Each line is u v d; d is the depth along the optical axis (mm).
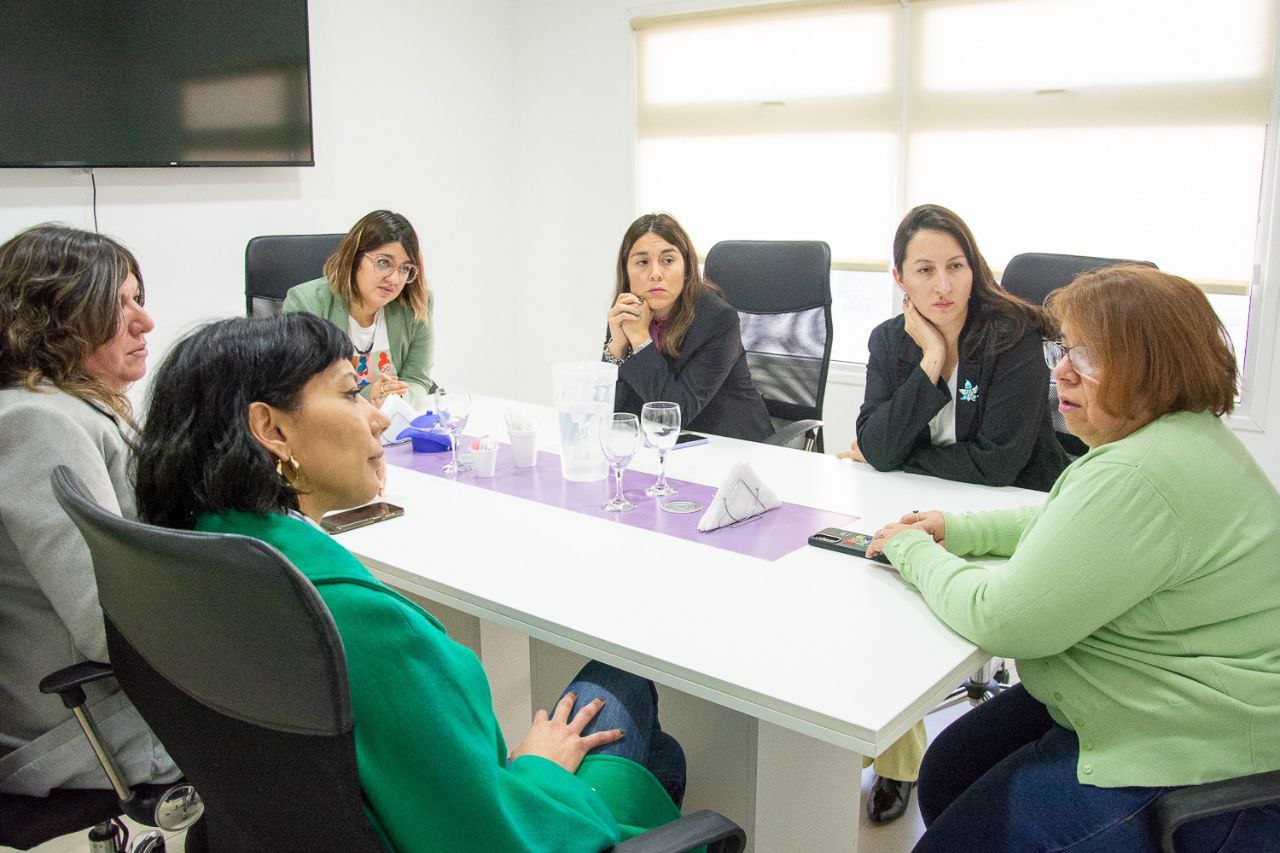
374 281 2861
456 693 976
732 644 1345
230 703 836
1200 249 3572
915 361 2174
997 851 1311
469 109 4781
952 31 3881
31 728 1499
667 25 4512
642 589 1534
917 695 1208
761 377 2961
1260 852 1200
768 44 4293
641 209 4797
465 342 4969
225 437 949
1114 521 1230
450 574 1601
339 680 771
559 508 1932
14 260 1502
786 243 2928
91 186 3439
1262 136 3400
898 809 2188
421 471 2207
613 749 1325
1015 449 2014
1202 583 1248
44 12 3193
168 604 816
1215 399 1294
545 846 1024
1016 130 3828
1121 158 3656
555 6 4789
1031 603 1262
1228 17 3385
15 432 1374
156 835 1708
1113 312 1299
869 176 4176
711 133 4516
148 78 3469
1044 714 1604
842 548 1676
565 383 2092
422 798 928
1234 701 1217
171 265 3709
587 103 4793
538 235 5090
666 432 1914
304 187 4117
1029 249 3891
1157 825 1177
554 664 1923
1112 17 3574
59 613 1371
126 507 1517
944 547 1644
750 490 1831
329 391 1027
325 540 981
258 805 898
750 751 1589
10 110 3160
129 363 1640
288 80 3867
